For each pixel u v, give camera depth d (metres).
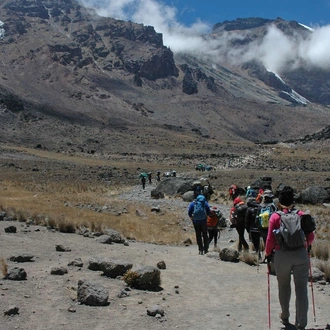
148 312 7.99
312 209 29.45
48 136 165.88
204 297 9.36
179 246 17.66
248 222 13.99
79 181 53.22
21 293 8.62
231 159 112.00
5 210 21.62
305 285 7.25
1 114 177.50
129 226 21.23
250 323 7.86
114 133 185.75
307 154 109.94
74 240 15.05
